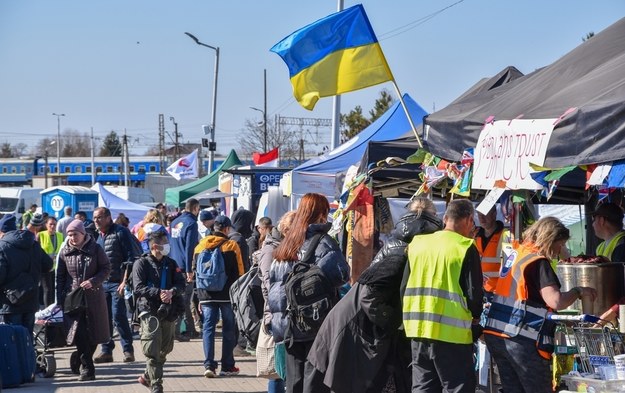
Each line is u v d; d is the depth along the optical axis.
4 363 14.35
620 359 7.70
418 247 8.58
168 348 13.13
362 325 8.98
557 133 7.99
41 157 118.88
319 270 9.62
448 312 8.29
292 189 21.28
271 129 91.31
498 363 8.70
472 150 9.91
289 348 9.91
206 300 15.00
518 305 8.38
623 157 7.23
